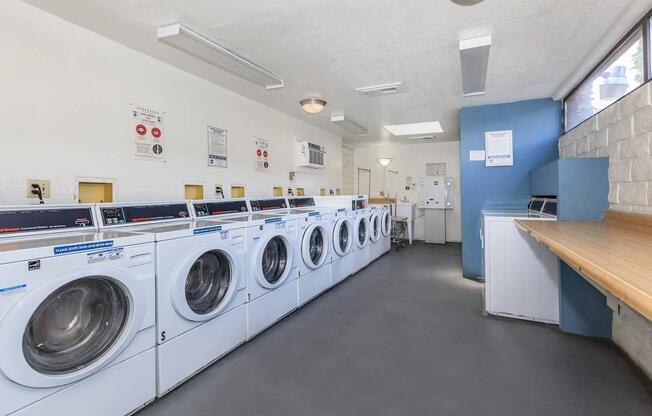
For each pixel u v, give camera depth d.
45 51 2.19
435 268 5.09
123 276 1.60
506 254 3.02
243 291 2.49
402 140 7.52
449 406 1.76
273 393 1.90
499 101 4.31
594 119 2.97
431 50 2.78
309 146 5.23
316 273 3.60
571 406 1.75
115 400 1.61
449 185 7.58
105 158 2.55
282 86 3.48
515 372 2.09
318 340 2.58
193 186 3.37
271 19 2.28
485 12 2.20
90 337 1.56
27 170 2.11
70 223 2.00
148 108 2.89
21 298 1.25
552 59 2.98
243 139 4.04
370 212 5.43
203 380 2.04
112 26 2.38
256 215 3.27
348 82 3.57
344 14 2.22
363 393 1.89
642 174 2.17
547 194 3.28
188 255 1.99
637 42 2.31
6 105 2.01
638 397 1.82
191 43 2.48
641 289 0.76
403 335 2.66
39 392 1.33
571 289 2.69
